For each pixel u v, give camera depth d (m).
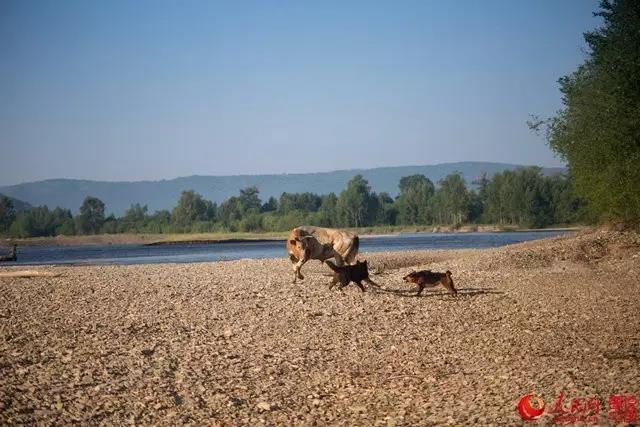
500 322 22.03
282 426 12.55
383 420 12.66
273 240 170.50
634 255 39.19
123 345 18.72
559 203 189.50
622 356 16.56
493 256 42.22
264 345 19.09
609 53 42.28
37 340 19.20
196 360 17.22
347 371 16.44
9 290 31.64
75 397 13.90
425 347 18.80
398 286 30.97
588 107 44.78
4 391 13.95
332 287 29.81
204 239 179.75
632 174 41.28
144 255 101.94
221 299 27.19
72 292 30.42
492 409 12.76
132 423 12.58
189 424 12.61
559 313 23.16
